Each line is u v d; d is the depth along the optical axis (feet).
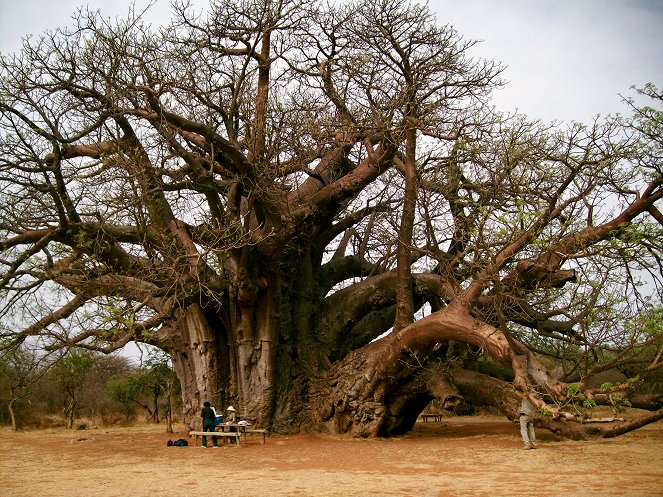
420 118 52.13
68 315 51.80
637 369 48.62
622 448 39.24
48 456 45.09
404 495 25.88
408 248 51.65
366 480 30.25
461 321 47.32
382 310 65.41
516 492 25.88
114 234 51.93
